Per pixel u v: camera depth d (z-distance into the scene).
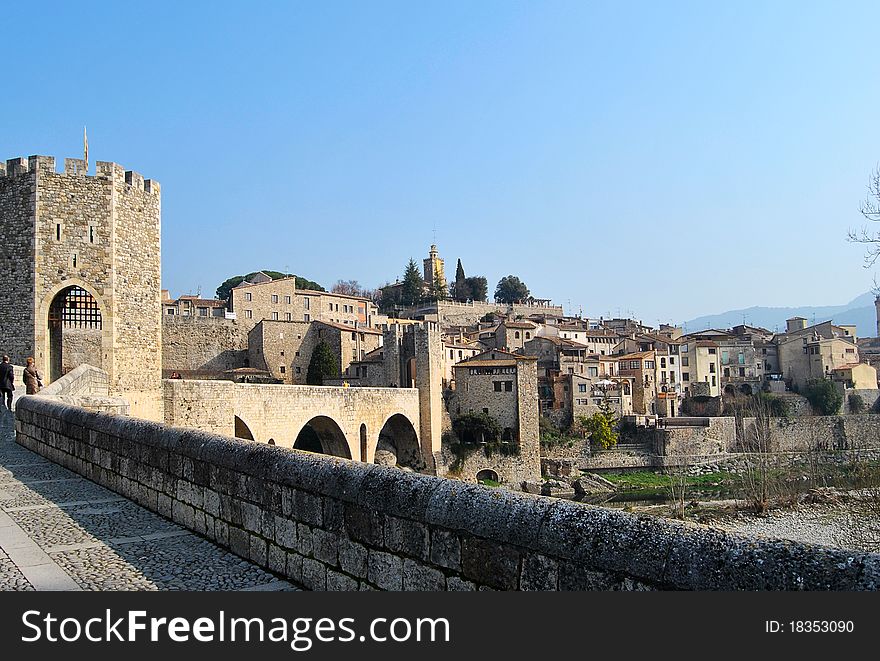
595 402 114.19
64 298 42.69
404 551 7.33
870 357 152.50
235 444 10.88
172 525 12.20
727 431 114.38
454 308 175.00
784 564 4.53
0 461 19.81
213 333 117.19
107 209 42.50
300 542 8.95
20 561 10.06
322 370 113.25
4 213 41.38
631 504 83.19
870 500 44.16
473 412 104.06
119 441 15.09
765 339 159.12
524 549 6.06
